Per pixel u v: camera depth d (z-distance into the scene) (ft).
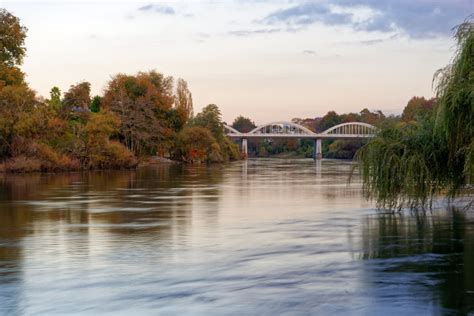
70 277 55.88
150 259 63.93
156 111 408.67
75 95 346.13
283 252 67.72
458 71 82.53
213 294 49.75
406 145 99.35
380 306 46.24
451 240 75.31
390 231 83.20
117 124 309.42
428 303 47.01
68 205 120.37
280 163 464.24
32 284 53.36
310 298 48.44
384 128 101.86
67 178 222.48
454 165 97.09
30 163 261.65
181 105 481.46
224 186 180.96
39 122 270.87
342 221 94.48
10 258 64.85
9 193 150.82
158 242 74.84
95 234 81.56
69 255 66.44
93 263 62.08
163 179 218.18
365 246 71.36
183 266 60.29
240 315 44.24
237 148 604.49
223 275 56.29
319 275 56.18
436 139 97.76
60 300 48.29
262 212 108.06
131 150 369.30
